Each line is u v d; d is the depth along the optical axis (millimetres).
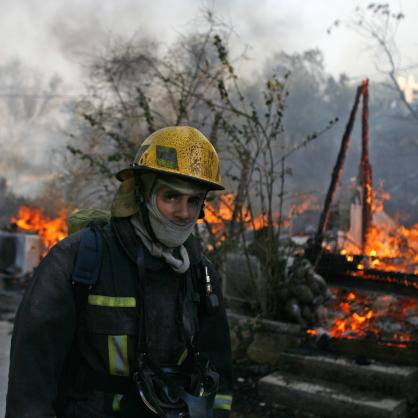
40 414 1552
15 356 1598
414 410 4738
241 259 6492
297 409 4863
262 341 5852
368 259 6562
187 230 1759
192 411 1658
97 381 1657
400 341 5168
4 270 11344
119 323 1664
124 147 7613
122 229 1734
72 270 1667
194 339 1925
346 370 5000
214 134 6906
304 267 6008
